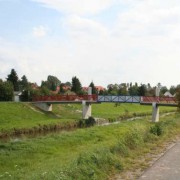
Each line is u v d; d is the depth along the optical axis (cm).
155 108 6425
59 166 1296
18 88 10569
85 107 7156
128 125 4116
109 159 1329
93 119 6544
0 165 1983
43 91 8725
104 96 7119
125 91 12200
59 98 7631
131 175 1186
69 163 1273
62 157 1927
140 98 6756
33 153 2342
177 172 1216
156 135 2125
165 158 1473
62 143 2741
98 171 1192
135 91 12538
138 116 8150
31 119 6444
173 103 6369
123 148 1558
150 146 1780
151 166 1316
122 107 9956
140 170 1259
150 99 6669
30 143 2670
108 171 1233
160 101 6562
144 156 1523
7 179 1253
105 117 7150
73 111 8375
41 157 2212
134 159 1456
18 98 8269
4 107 6725
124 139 1717
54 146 2609
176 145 1836
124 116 7656
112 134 3303
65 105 8738
